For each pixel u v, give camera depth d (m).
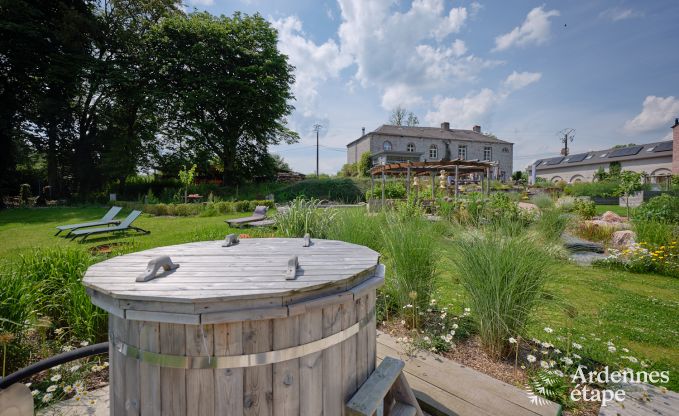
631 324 3.02
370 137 34.25
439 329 2.75
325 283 1.15
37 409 1.85
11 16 15.59
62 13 17.42
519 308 2.24
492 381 1.99
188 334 1.02
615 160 34.28
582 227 7.45
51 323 2.51
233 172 23.83
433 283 2.99
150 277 1.20
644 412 1.74
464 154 37.19
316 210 5.31
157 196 20.52
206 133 21.67
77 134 19.58
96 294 1.15
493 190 19.94
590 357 2.36
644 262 5.03
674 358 2.44
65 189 20.20
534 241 2.55
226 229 7.38
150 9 20.12
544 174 42.38
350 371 1.29
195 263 1.49
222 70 21.41
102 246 5.39
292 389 1.10
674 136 27.58
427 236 3.05
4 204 16.52
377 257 1.61
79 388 1.98
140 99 19.09
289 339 1.08
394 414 1.47
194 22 20.19
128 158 19.25
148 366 1.07
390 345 2.49
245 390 1.04
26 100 17.34
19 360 2.19
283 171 37.03
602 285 4.23
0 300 2.18
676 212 7.49
